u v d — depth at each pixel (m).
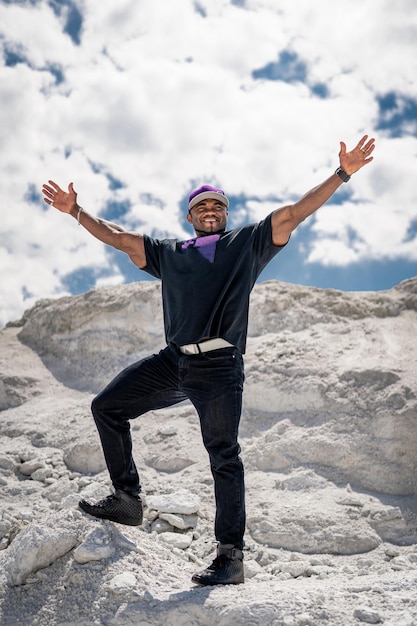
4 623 3.26
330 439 5.49
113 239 3.69
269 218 3.44
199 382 3.35
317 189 3.34
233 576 3.24
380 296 8.13
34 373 8.05
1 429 6.73
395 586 3.14
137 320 8.25
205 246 3.51
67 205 3.75
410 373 6.07
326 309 7.82
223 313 3.36
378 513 4.70
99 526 3.59
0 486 5.48
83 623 3.11
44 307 9.18
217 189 3.72
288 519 4.64
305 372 6.40
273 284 8.40
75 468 5.79
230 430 3.30
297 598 2.99
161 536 4.37
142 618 3.04
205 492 5.08
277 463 5.47
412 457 5.26
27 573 3.47
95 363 8.11
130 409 3.57
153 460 5.75
